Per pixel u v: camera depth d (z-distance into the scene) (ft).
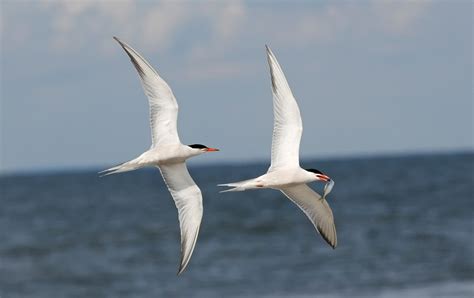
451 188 192.65
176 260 93.50
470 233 102.89
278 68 35.40
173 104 36.63
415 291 70.59
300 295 70.64
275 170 35.94
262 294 71.77
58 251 106.11
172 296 73.31
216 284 77.25
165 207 182.60
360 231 111.55
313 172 36.78
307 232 113.91
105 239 117.50
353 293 70.64
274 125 35.83
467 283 72.64
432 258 85.81
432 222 118.32
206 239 111.14
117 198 233.96
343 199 171.83
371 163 581.94
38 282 83.25
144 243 110.32
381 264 83.71
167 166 37.81
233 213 152.76
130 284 80.18
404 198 166.91
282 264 86.33
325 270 82.07
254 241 106.42
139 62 35.63
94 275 85.97
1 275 87.81
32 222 153.89
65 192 299.17
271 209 160.86
